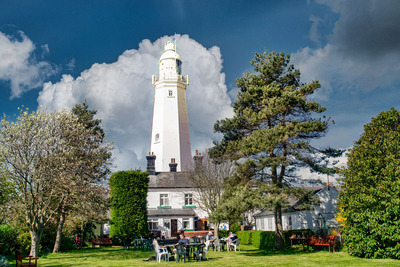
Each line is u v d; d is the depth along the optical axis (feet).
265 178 89.40
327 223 108.37
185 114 223.30
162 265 63.31
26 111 86.28
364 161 65.92
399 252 59.67
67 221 108.17
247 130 97.30
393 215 60.80
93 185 99.81
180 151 212.43
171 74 224.94
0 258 54.49
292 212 115.55
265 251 85.35
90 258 78.33
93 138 104.47
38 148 84.17
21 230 90.94
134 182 123.75
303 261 63.16
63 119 93.30
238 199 77.36
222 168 135.54
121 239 120.67
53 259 77.05
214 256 77.82
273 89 88.63
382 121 68.54
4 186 83.05
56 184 85.25
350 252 68.13
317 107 87.25
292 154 85.66
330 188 111.65
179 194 169.07
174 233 157.58
